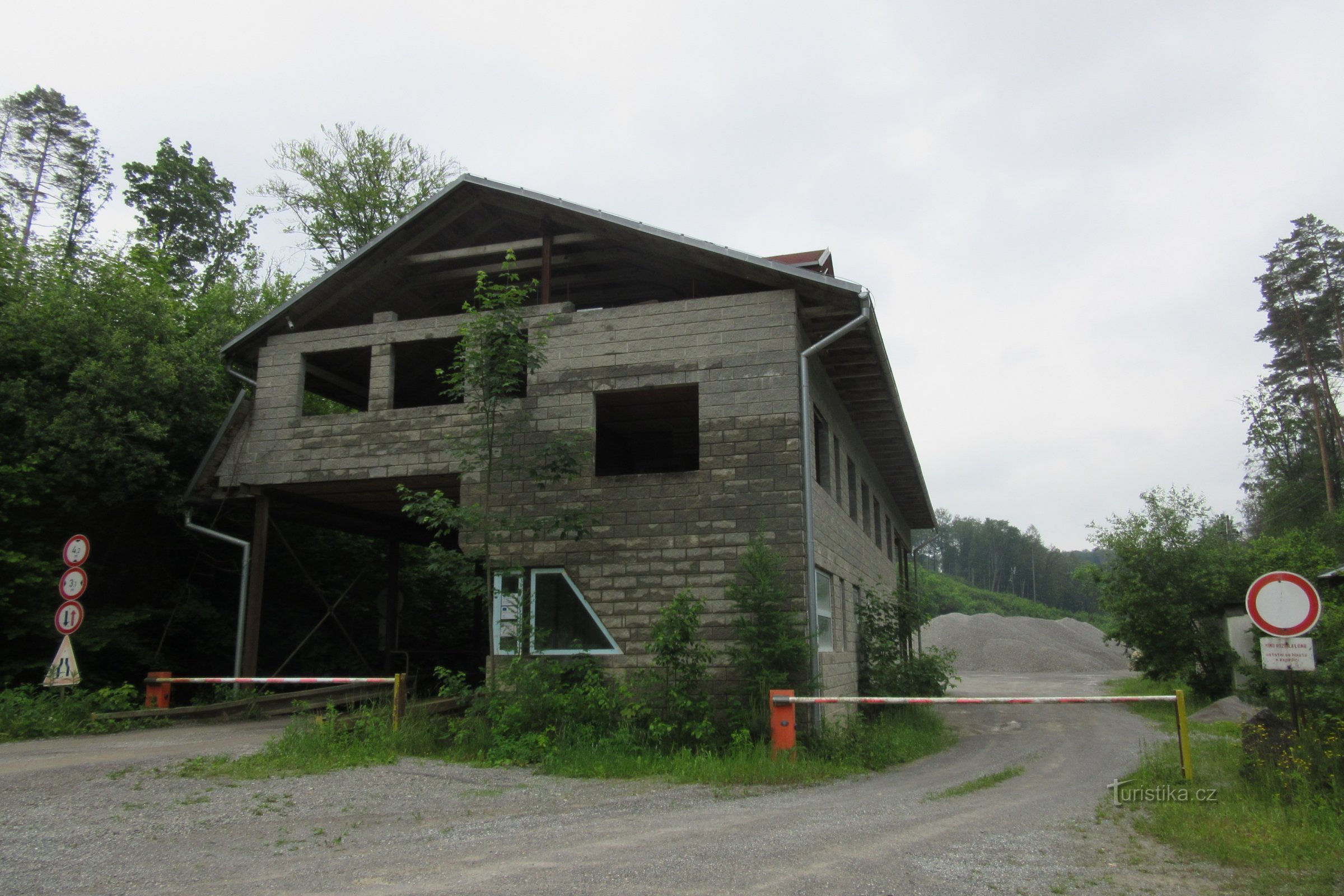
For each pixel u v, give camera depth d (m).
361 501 15.99
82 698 12.64
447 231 14.49
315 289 14.32
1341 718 8.57
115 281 16.72
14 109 30.84
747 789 8.80
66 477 14.39
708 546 11.83
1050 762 11.93
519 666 11.10
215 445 14.26
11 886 5.27
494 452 12.78
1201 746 12.44
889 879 5.44
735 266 12.59
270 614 19.33
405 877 5.46
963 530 135.50
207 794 7.82
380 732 10.56
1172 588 22.88
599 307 15.30
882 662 16.80
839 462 15.90
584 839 6.47
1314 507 44.00
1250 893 5.30
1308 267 40.81
